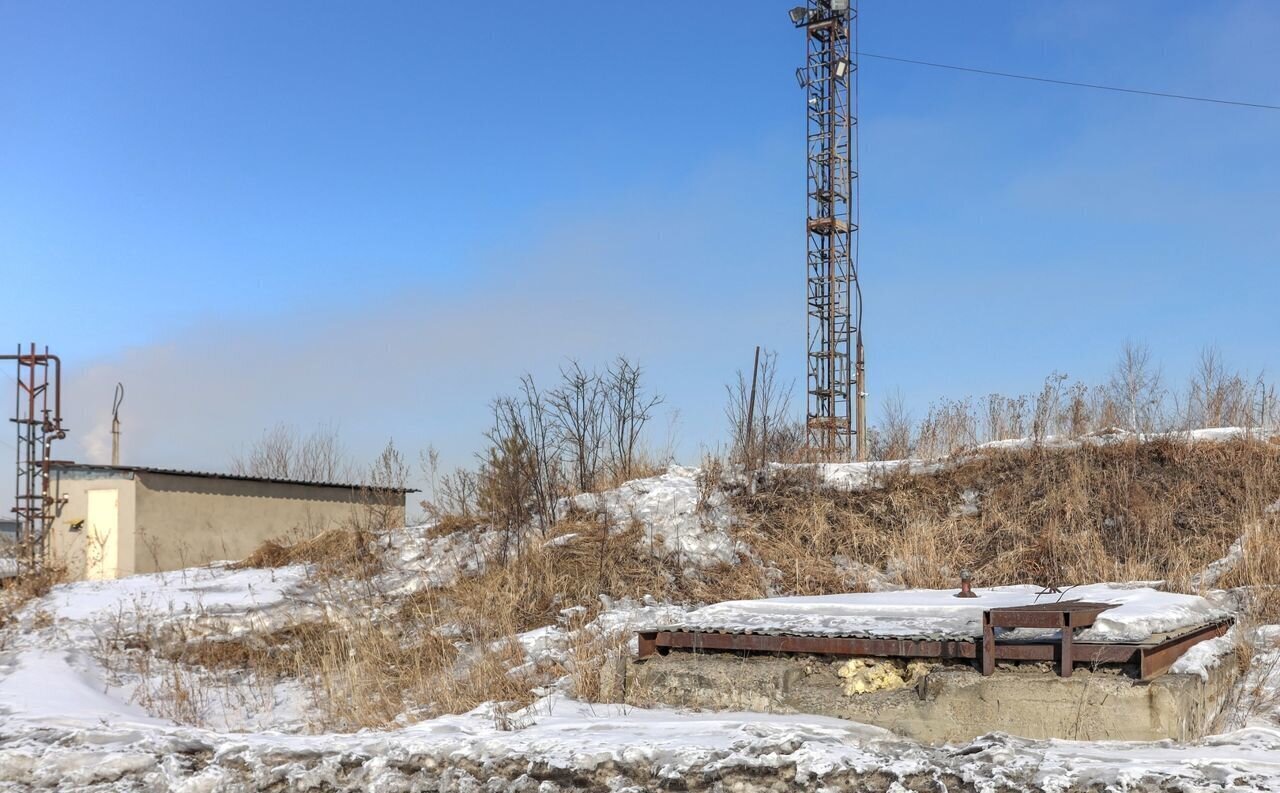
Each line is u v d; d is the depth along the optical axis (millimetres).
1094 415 16141
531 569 13961
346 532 17094
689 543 14633
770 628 8688
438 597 13750
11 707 9203
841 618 8938
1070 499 13930
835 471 16000
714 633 8891
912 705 7922
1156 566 12508
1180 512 13547
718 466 16312
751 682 8492
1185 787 5207
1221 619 9391
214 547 20781
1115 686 7309
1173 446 14672
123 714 9938
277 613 13734
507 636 11359
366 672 10914
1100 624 7789
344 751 6863
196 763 7070
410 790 6410
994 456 15461
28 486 20766
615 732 7246
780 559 14125
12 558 16875
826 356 25688
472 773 6480
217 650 12688
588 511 15828
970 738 7684
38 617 13836
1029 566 13062
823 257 26047
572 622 12008
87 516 20000
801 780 5859
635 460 18000
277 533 21828
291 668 12109
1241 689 8664
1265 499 13234
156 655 12641
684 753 6270
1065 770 5594
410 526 17594
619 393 18297
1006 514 14234
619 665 9227
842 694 8250
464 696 9820
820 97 26516
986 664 7781
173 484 20219
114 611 14117
